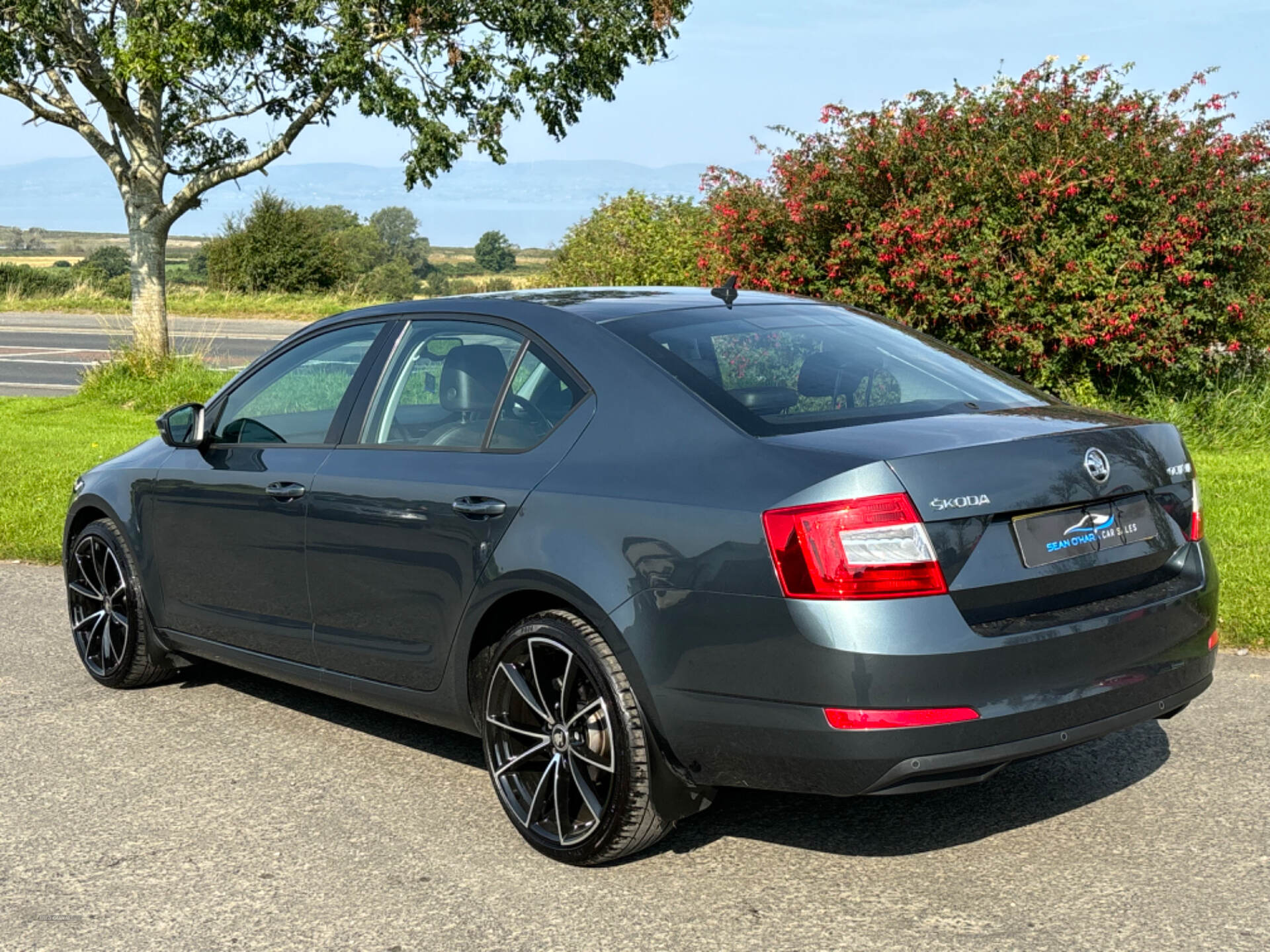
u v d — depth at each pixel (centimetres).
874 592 315
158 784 453
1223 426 1170
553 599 383
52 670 601
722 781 344
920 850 378
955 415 365
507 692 395
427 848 393
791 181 1262
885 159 1205
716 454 349
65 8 1673
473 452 410
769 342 405
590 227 2047
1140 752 454
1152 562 365
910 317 1206
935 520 320
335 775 458
